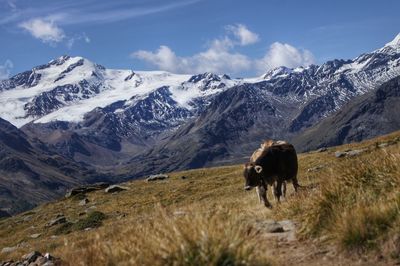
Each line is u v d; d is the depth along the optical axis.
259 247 8.49
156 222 9.68
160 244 8.12
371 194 11.27
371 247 9.42
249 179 20.03
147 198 60.56
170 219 9.35
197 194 56.84
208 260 7.70
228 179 64.06
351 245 9.66
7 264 19.00
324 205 11.56
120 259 8.89
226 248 7.87
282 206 14.99
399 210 9.59
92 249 9.95
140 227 10.41
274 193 21.06
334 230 10.38
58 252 17.53
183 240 8.04
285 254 10.34
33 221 61.75
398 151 12.50
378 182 11.65
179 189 62.50
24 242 45.47
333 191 11.73
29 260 18.16
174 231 8.41
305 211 12.76
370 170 12.19
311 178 32.25
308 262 9.65
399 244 9.08
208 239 7.94
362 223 9.76
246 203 23.64
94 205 63.62
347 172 12.47
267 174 20.34
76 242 17.67
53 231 47.75
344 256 9.63
